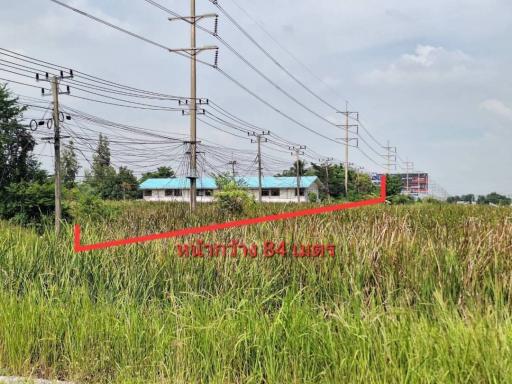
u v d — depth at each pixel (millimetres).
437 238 8773
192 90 29469
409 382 4516
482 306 5855
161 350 5887
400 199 58000
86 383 5891
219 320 5969
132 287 8133
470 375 4355
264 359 5590
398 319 5758
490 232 8531
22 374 6070
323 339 5371
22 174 30766
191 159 29062
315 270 7691
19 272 8914
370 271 7340
